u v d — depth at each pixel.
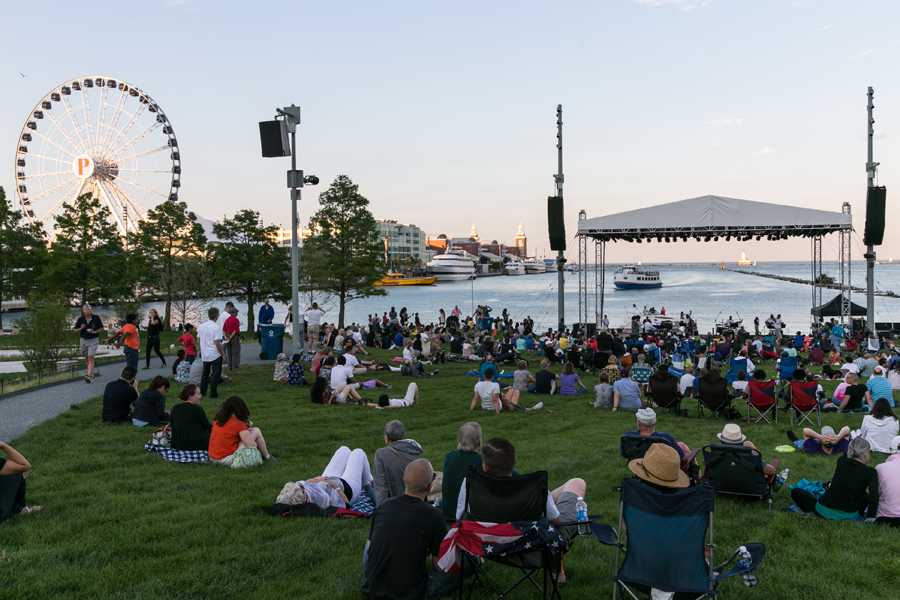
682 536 4.86
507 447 5.41
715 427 13.95
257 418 13.37
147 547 6.13
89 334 18.34
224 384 17.64
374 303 124.81
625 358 20.95
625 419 14.80
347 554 6.10
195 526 6.73
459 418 14.29
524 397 18.23
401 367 21.27
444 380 20.61
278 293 46.72
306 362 22.83
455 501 6.23
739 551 5.21
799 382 14.09
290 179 20.67
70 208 41.03
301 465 9.51
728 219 29.30
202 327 15.24
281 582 5.49
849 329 34.12
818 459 10.73
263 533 6.57
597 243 33.97
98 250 41.41
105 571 5.58
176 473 8.93
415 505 4.95
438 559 5.19
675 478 5.46
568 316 82.81
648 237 32.31
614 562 6.11
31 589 5.15
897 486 7.20
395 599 4.79
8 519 6.88
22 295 47.41
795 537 6.91
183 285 43.78
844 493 7.38
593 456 10.56
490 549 5.02
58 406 14.43
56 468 9.07
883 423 10.73
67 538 6.37
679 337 31.70
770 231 30.00
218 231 45.38
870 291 30.28
